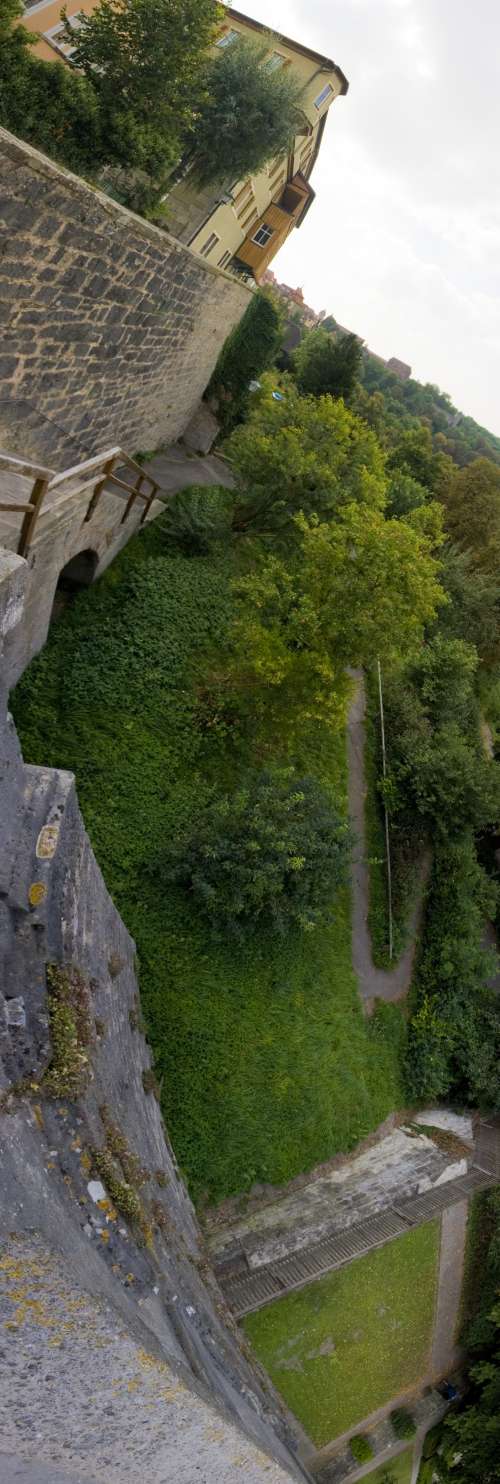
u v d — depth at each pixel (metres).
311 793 13.72
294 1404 10.80
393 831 18.20
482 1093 16.78
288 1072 12.31
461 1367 13.78
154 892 11.62
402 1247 13.02
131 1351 3.05
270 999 12.67
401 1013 16.11
